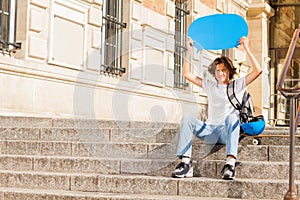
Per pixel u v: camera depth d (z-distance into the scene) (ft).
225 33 21.57
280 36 77.66
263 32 74.23
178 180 20.18
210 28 21.67
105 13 46.29
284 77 16.99
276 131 26.14
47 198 19.93
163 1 54.29
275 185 19.38
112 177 20.76
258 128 21.75
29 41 36.86
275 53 77.77
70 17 40.83
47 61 38.37
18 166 23.24
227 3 68.64
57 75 38.50
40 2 37.81
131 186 20.59
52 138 26.40
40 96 37.09
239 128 20.83
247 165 21.04
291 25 77.25
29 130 26.84
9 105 34.50
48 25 38.65
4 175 21.94
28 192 20.20
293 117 16.84
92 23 43.29
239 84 21.83
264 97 72.28
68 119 30.09
